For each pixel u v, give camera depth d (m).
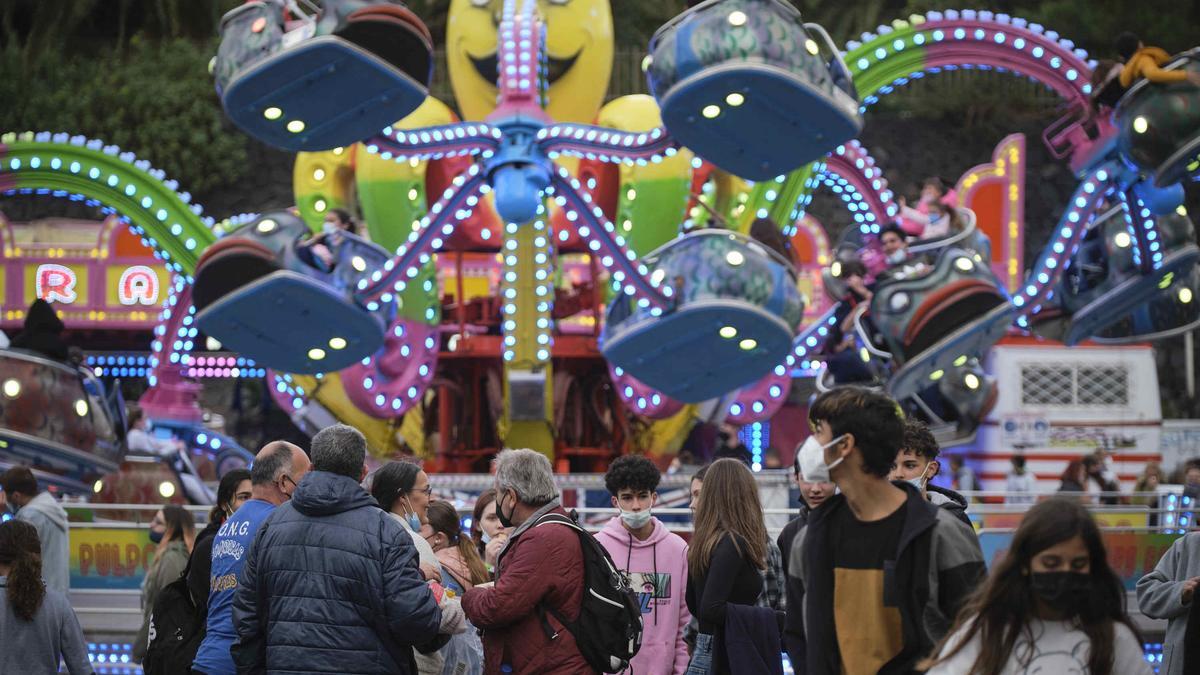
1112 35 37.97
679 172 17.62
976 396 17.12
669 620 8.02
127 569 13.90
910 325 15.16
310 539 6.40
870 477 5.25
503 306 16.89
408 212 17.62
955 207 16.27
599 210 14.50
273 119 13.51
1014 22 16.81
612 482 8.00
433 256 17.11
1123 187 15.85
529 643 6.55
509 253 15.95
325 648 6.30
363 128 13.88
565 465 17.53
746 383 15.39
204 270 14.34
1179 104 14.48
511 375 15.98
